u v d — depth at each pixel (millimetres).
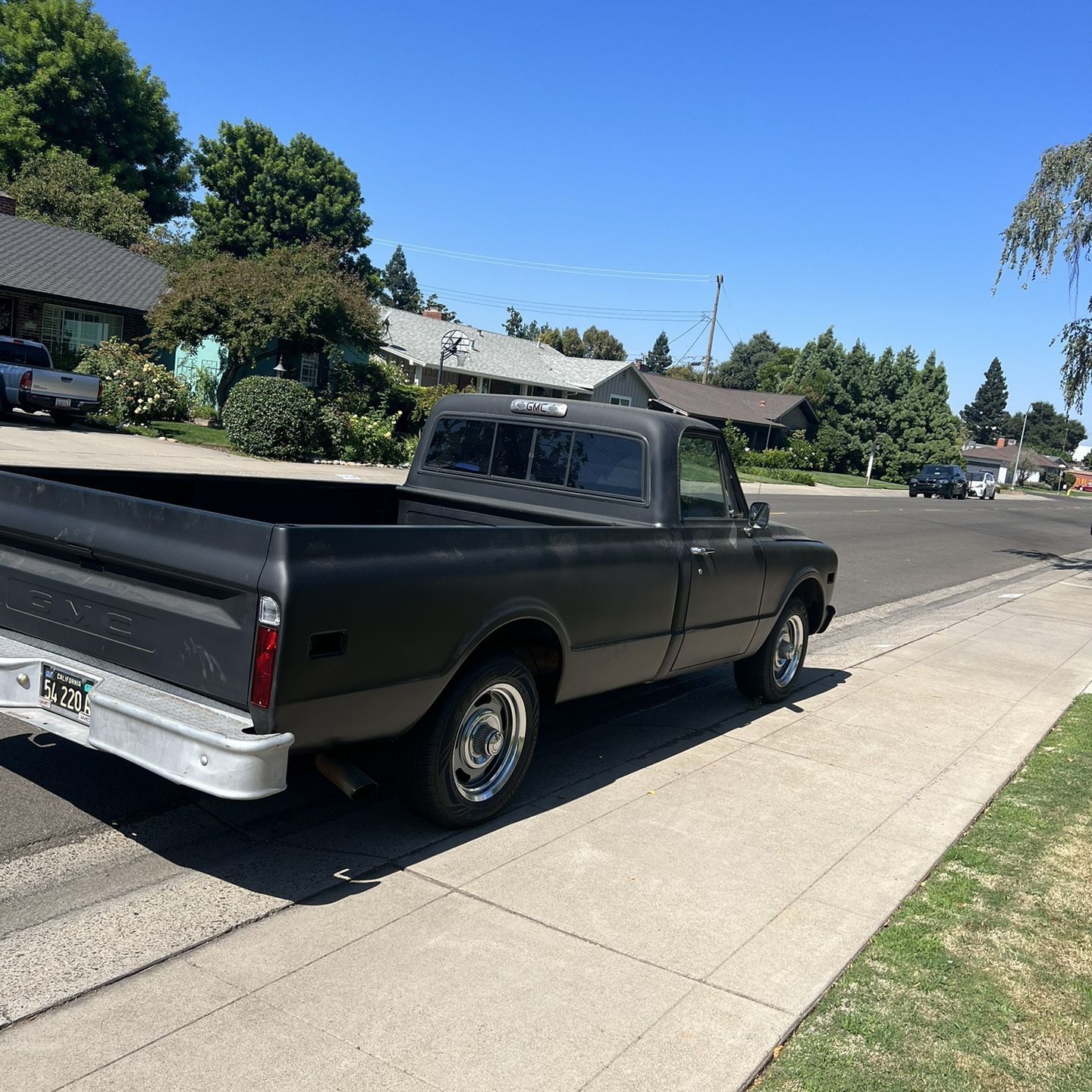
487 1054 2809
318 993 3053
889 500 42125
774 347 116812
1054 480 116875
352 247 57562
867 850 4488
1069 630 11195
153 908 3555
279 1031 2848
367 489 6133
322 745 3617
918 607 12750
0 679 4008
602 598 4770
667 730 6227
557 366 51438
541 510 5605
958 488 52625
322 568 3406
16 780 4578
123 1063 2666
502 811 4621
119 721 3467
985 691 7848
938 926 3791
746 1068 2832
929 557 19516
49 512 3967
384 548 3656
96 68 52062
